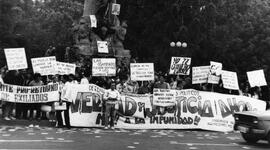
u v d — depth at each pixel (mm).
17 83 19000
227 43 44688
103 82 20203
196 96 19609
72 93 17953
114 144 13469
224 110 19859
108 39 28156
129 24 43094
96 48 27500
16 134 14758
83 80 19078
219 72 20547
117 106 18125
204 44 43594
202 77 20609
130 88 21141
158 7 41969
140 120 18859
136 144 13711
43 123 18578
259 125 14711
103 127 18375
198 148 13484
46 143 12977
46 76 21141
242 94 22578
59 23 52000
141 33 43219
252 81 20984
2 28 48875
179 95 19359
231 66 45344
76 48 27500
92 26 26016
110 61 20438
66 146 12594
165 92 19109
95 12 28172
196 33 41500
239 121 15555
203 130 19625
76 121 17953
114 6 27828
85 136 15109
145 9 42250
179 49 40688
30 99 18406
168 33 41781
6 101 18516
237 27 46188
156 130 18469
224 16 44875
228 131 19750
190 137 16438
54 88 18422
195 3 40938
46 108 18875
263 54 46031
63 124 17938
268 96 22828
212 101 19781
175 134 17188
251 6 51031
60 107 17500
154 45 42562
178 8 40281
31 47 51031
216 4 43344
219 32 43969
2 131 15398
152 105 19000
